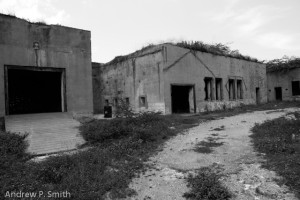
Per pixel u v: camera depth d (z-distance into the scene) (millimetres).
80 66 11430
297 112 13523
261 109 18312
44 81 13008
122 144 8086
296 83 25219
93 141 8852
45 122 9852
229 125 11453
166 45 14562
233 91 20391
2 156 6625
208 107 17328
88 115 11531
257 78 23781
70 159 6363
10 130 8773
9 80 12844
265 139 7754
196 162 6586
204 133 9984
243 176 5445
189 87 16469
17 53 9656
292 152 6465
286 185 4887
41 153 7906
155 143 8656
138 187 5305
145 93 15719
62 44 10898
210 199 4555
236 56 20953
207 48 17891
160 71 14539
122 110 12398
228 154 7039
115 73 18859
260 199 4504
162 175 5852
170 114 14414
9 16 9523
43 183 5266
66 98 10961
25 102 13125
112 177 5555
